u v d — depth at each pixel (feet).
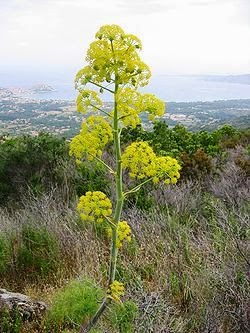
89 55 10.73
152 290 16.85
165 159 11.51
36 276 19.83
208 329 13.03
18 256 20.68
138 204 25.85
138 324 13.17
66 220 24.00
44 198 26.50
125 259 19.56
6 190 29.58
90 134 11.50
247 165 31.35
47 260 20.42
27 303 16.30
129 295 15.05
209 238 19.57
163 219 22.56
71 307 15.25
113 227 11.84
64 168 29.55
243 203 24.63
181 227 21.68
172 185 28.43
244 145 44.39
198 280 16.20
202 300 15.25
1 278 19.70
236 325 13.41
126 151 11.41
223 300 14.55
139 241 20.68
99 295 15.75
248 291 14.79
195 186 28.68
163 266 18.08
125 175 28.27
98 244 20.30
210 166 31.53
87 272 18.38
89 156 11.64
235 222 20.93
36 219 24.00
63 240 21.24
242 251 17.29
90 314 15.12
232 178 29.50
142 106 10.96
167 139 36.17
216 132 48.70
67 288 16.43
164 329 12.93
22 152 30.42
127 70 10.58
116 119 11.21
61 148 31.63
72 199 27.14
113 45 10.70
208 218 23.72
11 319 15.42
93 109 11.41
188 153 35.24
